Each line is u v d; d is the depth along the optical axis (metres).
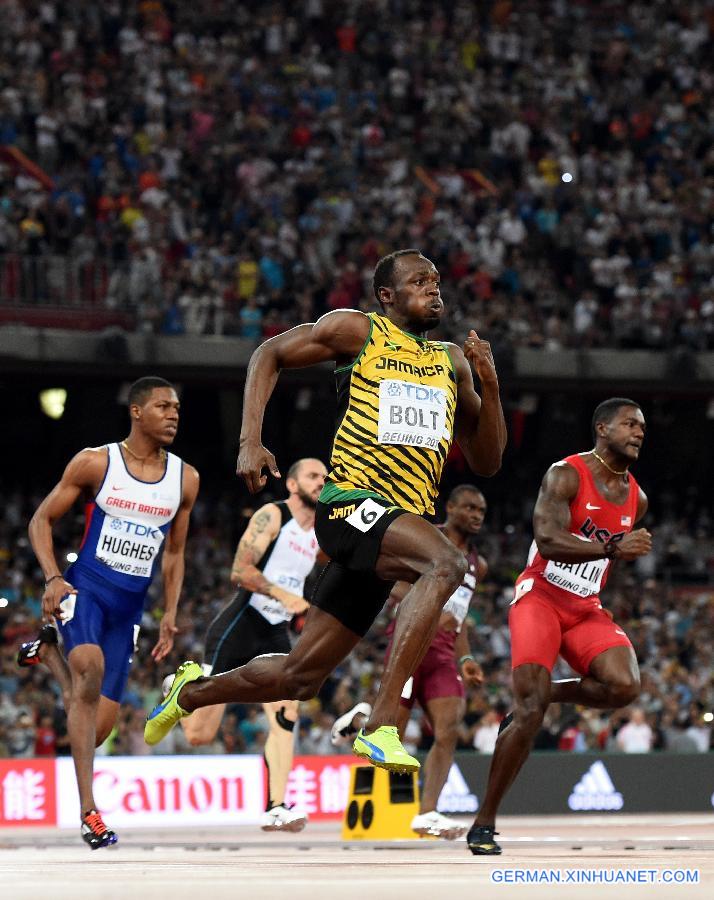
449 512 12.47
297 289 33.03
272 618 12.45
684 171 39.09
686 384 33.50
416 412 7.27
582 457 9.98
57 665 10.41
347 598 7.38
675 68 41.91
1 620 28.23
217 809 17.78
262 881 4.76
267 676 8.10
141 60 37.00
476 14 41.88
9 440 35.97
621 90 41.09
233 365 31.11
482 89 40.28
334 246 34.38
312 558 12.58
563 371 32.88
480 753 18.73
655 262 36.88
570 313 35.09
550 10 42.59
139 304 31.25
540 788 18.86
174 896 3.74
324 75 38.91
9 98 34.62
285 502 12.52
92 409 35.00
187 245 33.34
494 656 27.59
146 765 17.56
